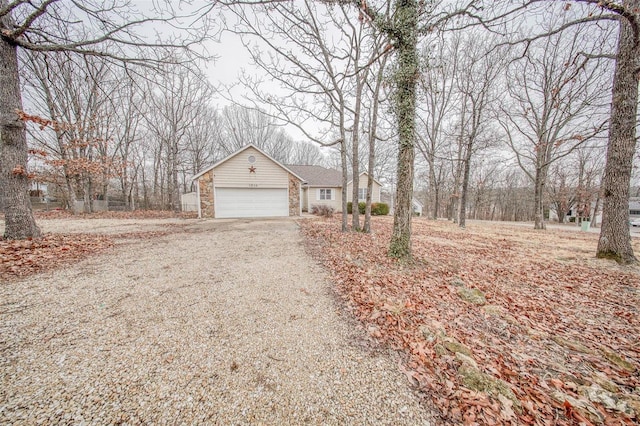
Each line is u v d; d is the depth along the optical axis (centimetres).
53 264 433
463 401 179
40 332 242
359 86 838
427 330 271
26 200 561
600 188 1866
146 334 248
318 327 274
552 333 283
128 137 1969
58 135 1241
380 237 796
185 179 2862
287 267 477
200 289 363
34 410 158
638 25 433
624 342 269
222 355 221
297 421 161
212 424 155
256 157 1468
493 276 463
